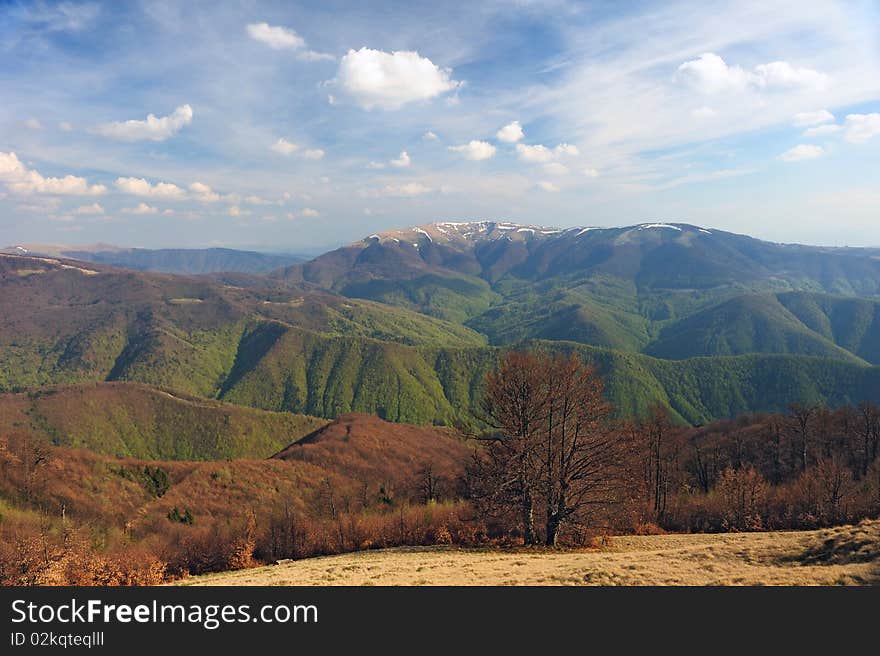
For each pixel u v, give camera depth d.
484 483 36.47
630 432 45.56
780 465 72.31
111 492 63.69
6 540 34.72
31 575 30.70
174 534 46.47
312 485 72.44
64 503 56.91
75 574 31.67
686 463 77.06
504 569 25.64
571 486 35.25
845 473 48.44
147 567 34.53
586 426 35.31
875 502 45.06
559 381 35.56
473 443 41.16
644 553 29.62
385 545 41.41
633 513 42.31
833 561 23.83
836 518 43.91
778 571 22.28
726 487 48.97
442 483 63.28
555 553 32.34
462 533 39.97
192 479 70.12
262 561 40.97
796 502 47.16
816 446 72.56
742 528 44.62
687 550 29.30
